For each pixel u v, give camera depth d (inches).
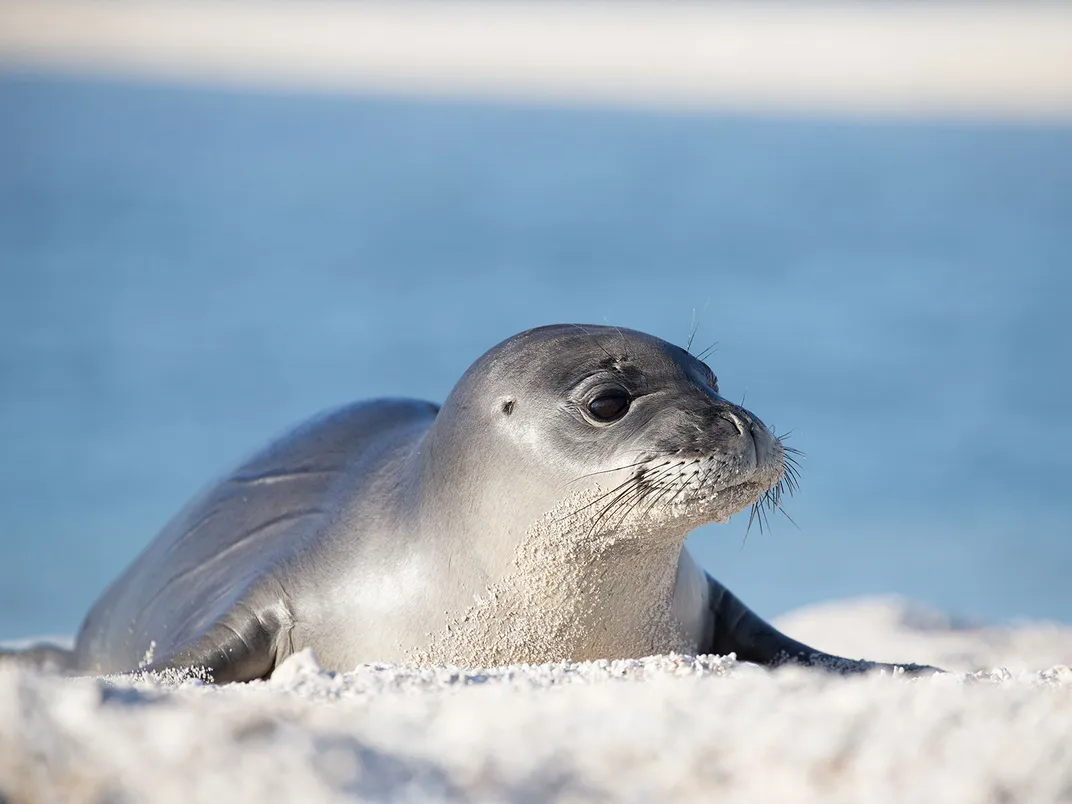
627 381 879.1
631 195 7003.0
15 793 438.6
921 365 3634.4
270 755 443.5
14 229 5442.9
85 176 6983.3
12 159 7544.3
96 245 5191.9
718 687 563.5
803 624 1610.5
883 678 660.7
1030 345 3853.3
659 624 925.8
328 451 1106.7
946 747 483.2
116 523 2471.7
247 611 939.3
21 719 468.1
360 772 437.1
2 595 2129.7
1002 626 1624.0
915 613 1665.8
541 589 878.4
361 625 914.7
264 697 582.2
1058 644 1425.9
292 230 5723.4
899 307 4347.9
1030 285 4746.6
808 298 4446.4
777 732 486.3
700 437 826.2
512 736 485.1
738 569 2300.7
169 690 624.4
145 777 436.8
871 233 5890.8
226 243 5354.3
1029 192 7504.9
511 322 4060.0
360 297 4436.5
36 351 3644.2
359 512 969.5
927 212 6624.0
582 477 850.8
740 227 5969.5
